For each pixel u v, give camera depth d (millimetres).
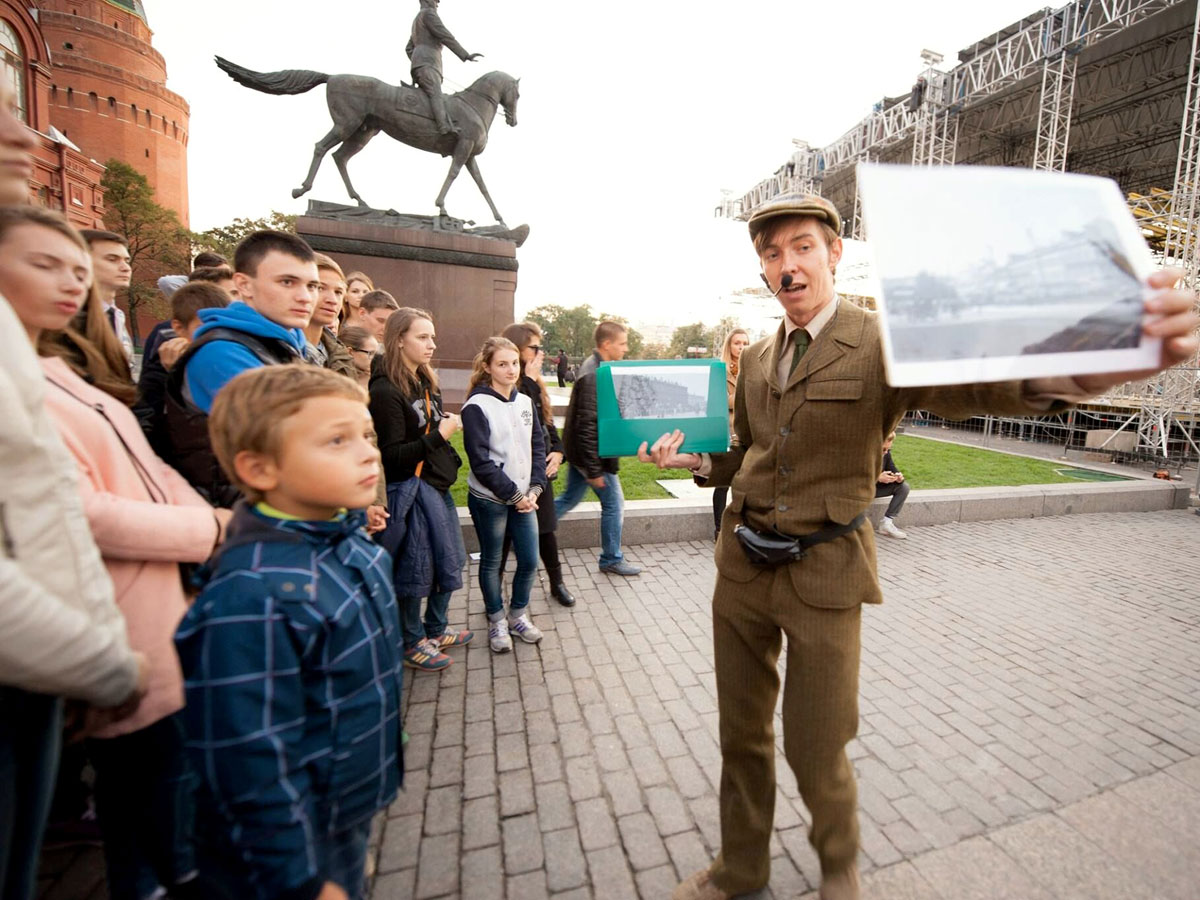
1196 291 10188
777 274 1527
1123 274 1074
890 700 2988
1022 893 1868
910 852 2029
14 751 983
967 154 18906
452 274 10953
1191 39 11898
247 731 1039
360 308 3811
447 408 10148
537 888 1884
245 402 1125
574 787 2332
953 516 6324
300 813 1072
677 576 4562
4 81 911
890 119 15297
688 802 2266
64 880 1811
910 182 1075
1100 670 3320
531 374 3963
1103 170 18453
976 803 2275
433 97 11188
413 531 2916
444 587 3037
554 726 2719
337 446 1156
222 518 1607
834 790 1557
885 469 5586
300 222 10172
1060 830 2137
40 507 952
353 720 1198
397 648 1340
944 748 2615
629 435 1697
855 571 1543
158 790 1489
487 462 3096
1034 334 1046
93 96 45875
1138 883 1912
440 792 2291
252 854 1041
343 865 1283
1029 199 1092
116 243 3689
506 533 3426
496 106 12055
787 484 1571
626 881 1919
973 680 3191
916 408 1491
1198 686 3176
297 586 1116
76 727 1299
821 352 1519
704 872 1856
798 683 1566
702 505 5480
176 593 1519
